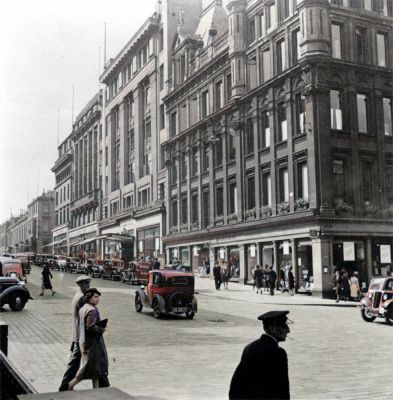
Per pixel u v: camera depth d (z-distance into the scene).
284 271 33.59
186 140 49.34
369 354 11.38
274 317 4.60
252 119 38.69
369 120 33.38
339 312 22.52
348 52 33.34
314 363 10.27
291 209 33.53
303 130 33.06
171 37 55.94
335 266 30.75
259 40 38.06
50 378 9.19
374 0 34.69
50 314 19.66
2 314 19.59
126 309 22.12
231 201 41.56
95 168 83.31
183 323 17.48
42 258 67.69
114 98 73.75
